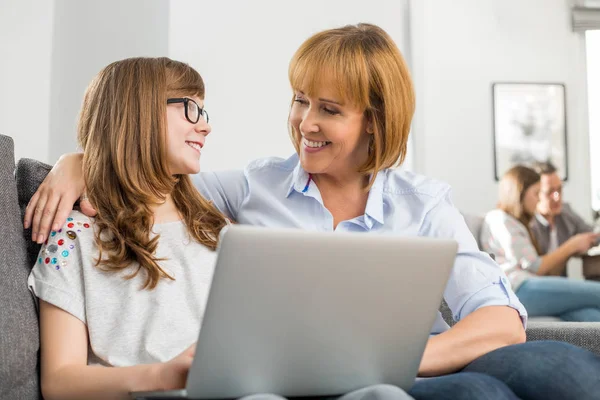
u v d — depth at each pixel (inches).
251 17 170.6
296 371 44.9
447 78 224.7
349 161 66.7
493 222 169.5
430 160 222.7
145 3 161.0
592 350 63.3
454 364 55.4
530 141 225.9
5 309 52.3
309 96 63.9
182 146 63.4
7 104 148.6
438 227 66.5
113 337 55.8
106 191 61.1
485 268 62.9
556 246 190.5
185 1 165.0
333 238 42.1
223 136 168.4
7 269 54.4
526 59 227.8
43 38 151.3
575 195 227.3
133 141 62.1
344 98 63.0
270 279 41.4
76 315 55.5
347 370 46.1
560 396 46.6
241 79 169.5
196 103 64.6
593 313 148.4
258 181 69.4
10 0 149.9
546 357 48.8
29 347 52.7
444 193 68.8
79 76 156.1
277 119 170.7
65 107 154.8
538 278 156.2
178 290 59.0
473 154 224.1
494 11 227.1
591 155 229.0
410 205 67.6
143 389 49.0
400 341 46.3
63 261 57.1
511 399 44.8
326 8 174.6
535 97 227.0
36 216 58.3
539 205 191.0
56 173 60.9
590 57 230.2
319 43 64.5
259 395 42.7
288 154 170.9
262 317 42.3
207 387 43.5
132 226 59.2
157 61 64.9
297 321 43.1
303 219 67.5
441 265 45.2
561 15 229.1
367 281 43.6
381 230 66.9
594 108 230.1
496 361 51.0
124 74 63.8
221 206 70.5
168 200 64.2
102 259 57.7
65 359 53.1
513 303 60.7
